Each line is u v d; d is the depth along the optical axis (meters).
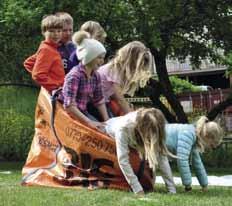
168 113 19.75
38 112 7.98
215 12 17.36
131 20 15.72
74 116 7.47
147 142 6.70
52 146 7.75
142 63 7.41
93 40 7.49
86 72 7.52
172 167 15.62
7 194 6.82
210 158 19.06
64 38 8.02
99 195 6.63
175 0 16.16
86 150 7.35
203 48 19.83
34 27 16.05
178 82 31.75
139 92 19.58
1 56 18.52
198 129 7.49
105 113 7.73
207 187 8.14
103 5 15.25
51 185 7.57
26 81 20.22
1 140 21.84
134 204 6.10
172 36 18.61
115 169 7.23
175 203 6.22
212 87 37.72
